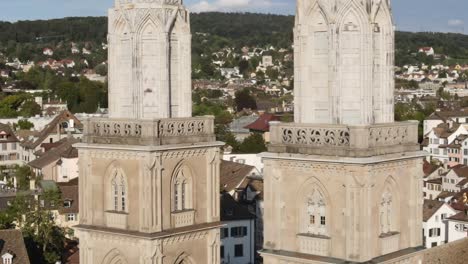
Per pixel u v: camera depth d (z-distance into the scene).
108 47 71.19
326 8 59.50
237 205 155.62
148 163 67.38
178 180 70.31
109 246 70.25
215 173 73.06
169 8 70.44
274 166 61.56
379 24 60.47
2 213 147.75
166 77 70.00
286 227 61.59
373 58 59.84
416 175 62.03
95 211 71.19
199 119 71.62
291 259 60.84
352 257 58.34
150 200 67.75
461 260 115.88
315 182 60.00
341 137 58.50
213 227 72.44
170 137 69.06
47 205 159.38
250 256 154.88
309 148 59.75
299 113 61.31
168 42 70.12
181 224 70.44
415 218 62.31
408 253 61.19
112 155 69.50
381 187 59.38
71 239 156.00
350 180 58.03
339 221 59.06
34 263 137.25
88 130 71.12
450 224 168.75
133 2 69.81
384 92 60.97
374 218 58.88
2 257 121.62
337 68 59.25
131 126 68.75
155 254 68.00
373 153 58.09
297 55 61.16
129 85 70.12
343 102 59.59
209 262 72.75
